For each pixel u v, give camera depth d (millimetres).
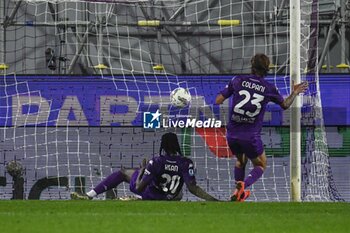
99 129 57375
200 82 57031
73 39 59125
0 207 31281
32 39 59719
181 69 59438
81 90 57469
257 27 58844
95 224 22453
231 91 38062
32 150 57219
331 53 59062
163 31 59344
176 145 40688
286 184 56438
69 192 57031
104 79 57500
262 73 37875
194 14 59156
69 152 57281
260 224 23234
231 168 56688
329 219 25406
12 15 58969
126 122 57375
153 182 40531
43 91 57469
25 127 57312
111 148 57312
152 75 57469
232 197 38188
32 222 22938
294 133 41188
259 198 56406
